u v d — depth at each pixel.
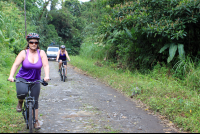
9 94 6.20
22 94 3.61
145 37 9.95
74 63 17.66
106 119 4.59
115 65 13.09
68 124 4.23
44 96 6.68
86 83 9.27
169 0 8.77
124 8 10.34
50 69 15.00
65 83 9.19
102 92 7.45
